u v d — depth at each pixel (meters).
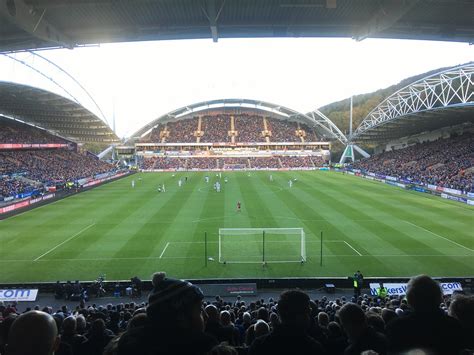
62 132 100.38
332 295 19.80
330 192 55.50
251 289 19.91
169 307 2.94
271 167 105.06
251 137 117.88
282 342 3.76
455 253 25.94
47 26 11.40
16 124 84.50
